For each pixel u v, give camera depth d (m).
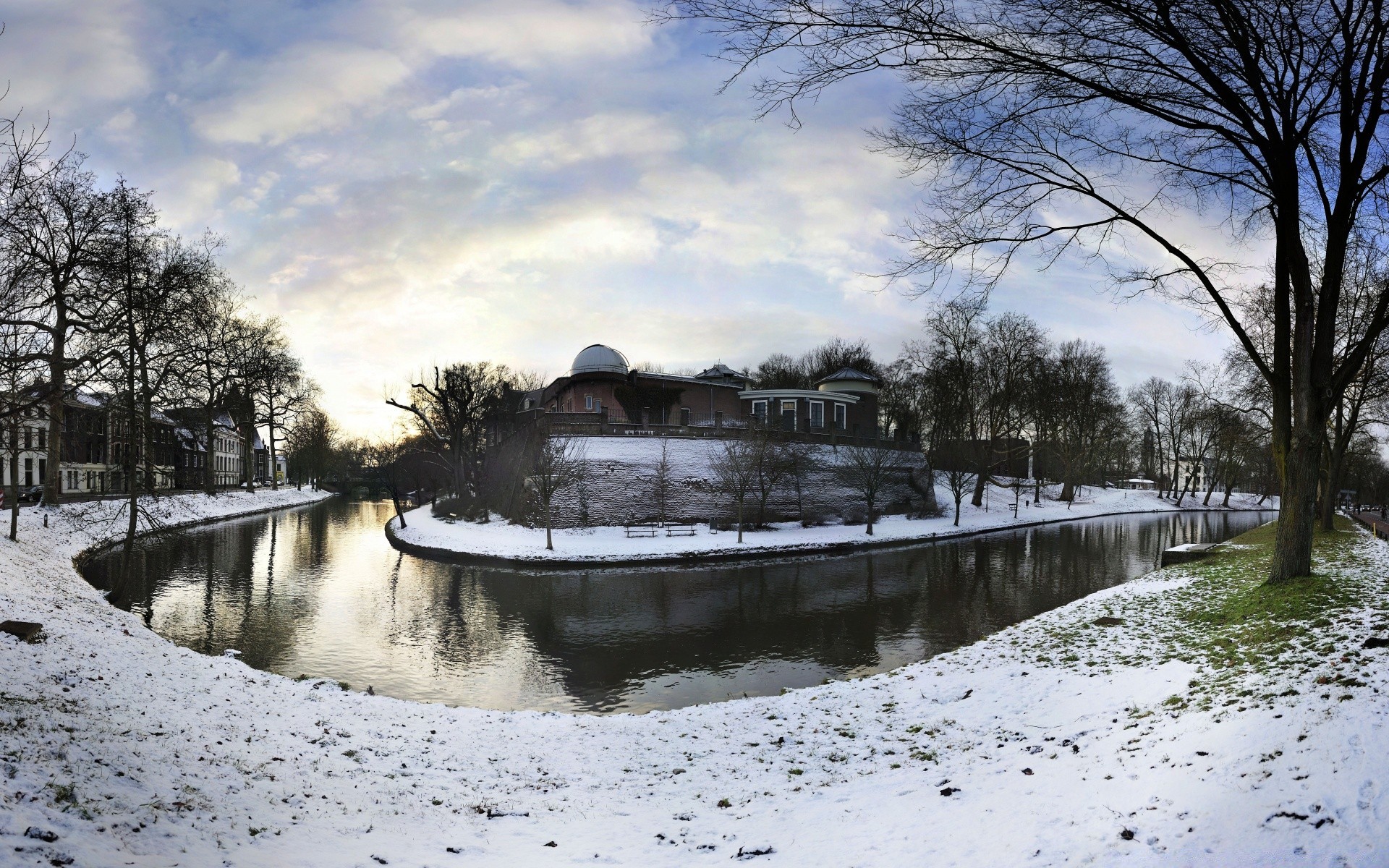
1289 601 12.14
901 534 46.75
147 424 27.31
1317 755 5.64
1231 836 4.78
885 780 7.89
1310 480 13.80
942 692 11.68
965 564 35.81
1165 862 4.61
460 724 11.40
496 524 50.44
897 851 5.54
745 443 47.16
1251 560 21.05
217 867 4.82
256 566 34.88
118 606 23.78
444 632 22.03
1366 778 5.09
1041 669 12.00
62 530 34.31
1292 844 4.52
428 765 9.13
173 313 24.44
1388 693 6.55
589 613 24.84
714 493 48.81
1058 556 38.78
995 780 7.18
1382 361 25.70
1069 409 72.31
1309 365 13.39
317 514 72.19
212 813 5.93
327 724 10.57
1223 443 45.03
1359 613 10.43
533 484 43.38
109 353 19.11
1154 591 17.91
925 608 25.33
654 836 6.48
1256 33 9.98
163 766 6.94
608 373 61.16
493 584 30.47
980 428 68.19
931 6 7.96
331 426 112.06
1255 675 8.62
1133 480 112.00
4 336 13.70
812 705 11.94
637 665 18.62
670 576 32.41
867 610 25.08
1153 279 13.37
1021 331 61.81
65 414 37.84
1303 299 13.16
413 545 40.25
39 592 19.05
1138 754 6.95
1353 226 13.03
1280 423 14.45
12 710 7.53
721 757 9.59
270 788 7.10
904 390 80.56
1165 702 8.77
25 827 4.51
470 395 62.47
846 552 40.88
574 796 8.03
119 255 23.03
